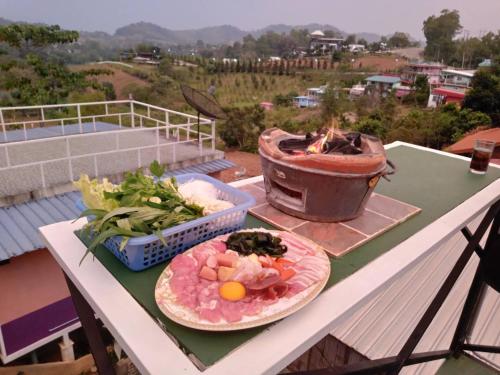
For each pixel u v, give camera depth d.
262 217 1.32
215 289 0.81
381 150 1.29
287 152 1.33
